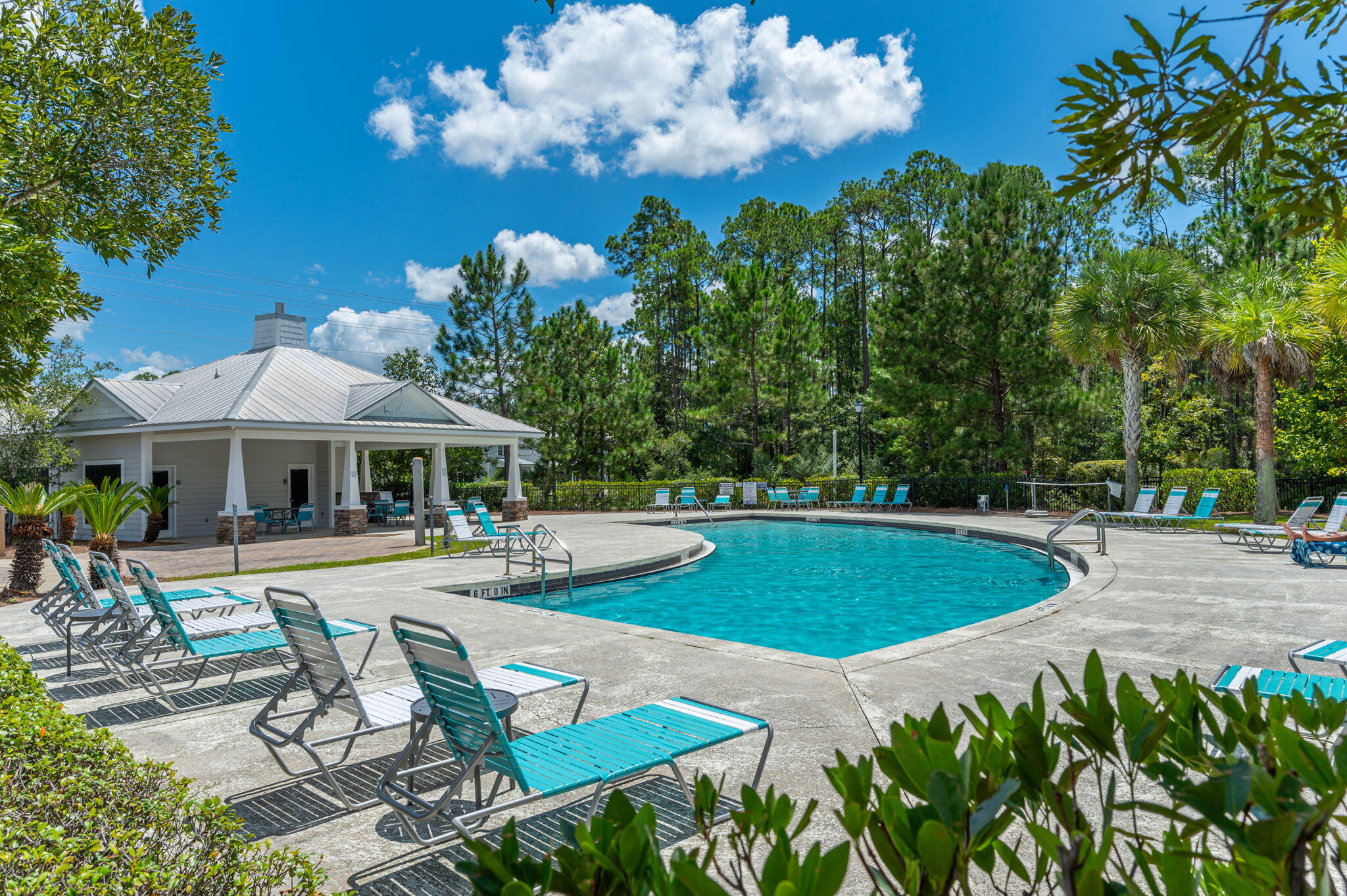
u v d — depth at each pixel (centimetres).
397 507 2648
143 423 2106
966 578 1291
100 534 1199
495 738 297
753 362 3194
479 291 3738
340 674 373
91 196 934
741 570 1410
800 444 3531
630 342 3856
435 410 2508
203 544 2017
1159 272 1983
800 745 433
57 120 903
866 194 4319
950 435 2609
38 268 734
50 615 702
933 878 106
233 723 496
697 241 4853
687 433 3991
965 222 2503
